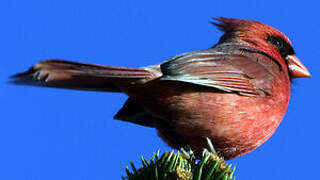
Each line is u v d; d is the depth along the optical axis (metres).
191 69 8.44
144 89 8.28
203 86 8.27
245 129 8.50
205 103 8.24
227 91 8.36
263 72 8.98
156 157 6.63
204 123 8.27
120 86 8.40
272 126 8.98
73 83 8.30
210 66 8.55
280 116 9.16
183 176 6.15
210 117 8.26
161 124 8.77
